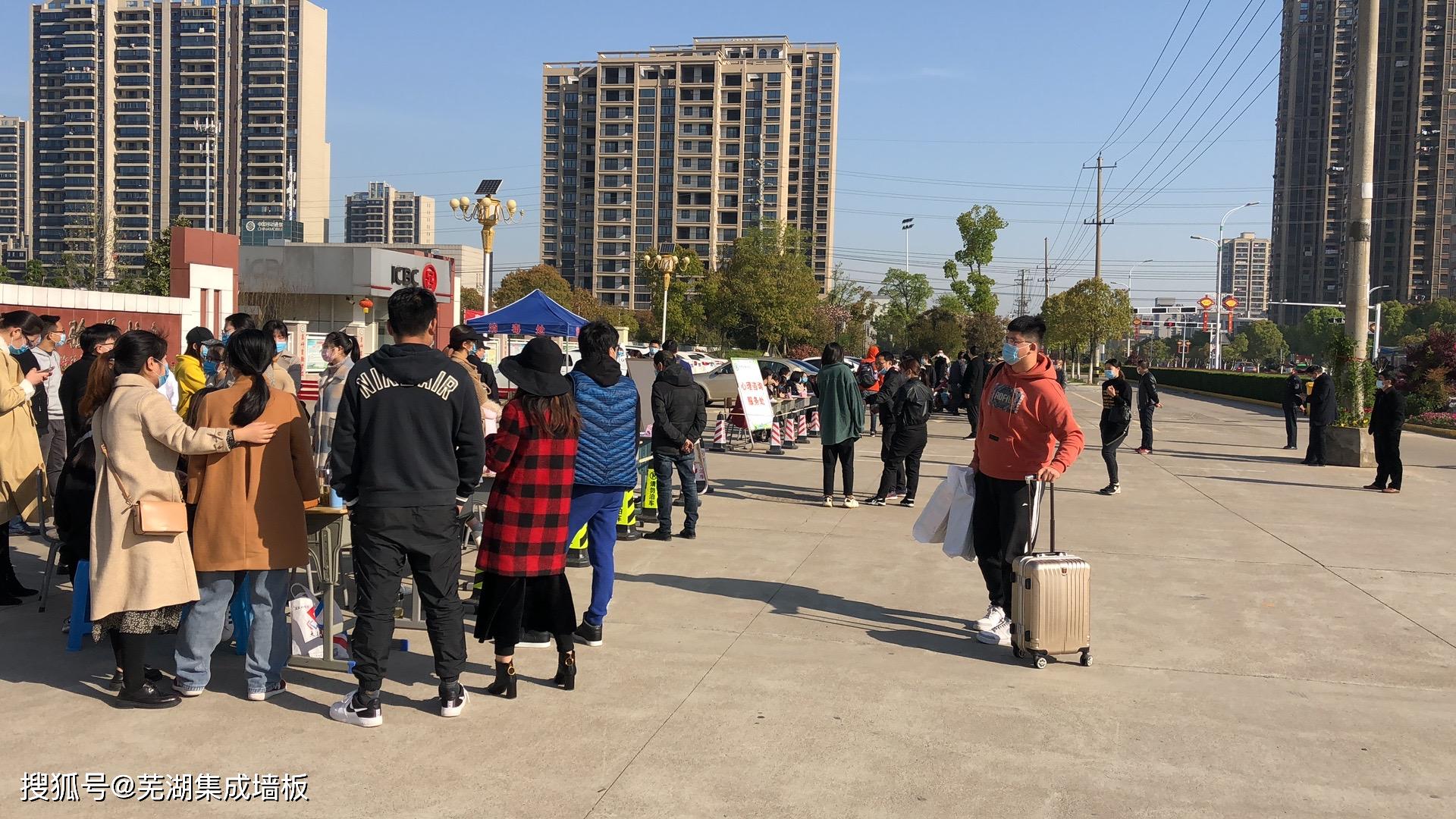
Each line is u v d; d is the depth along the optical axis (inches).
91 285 1829.5
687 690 207.9
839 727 188.9
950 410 1162.0
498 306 3275.1
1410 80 3986.2
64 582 284.5
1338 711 203.2
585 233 5565.9
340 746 174.7
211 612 195.0
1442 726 195.3
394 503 178.9
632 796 156.9
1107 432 518.6
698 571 322.3
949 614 275.7
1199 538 395.2
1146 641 252.4
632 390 237.8
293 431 194.9
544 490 199.8
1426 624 271.1
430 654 231.1
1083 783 165.9
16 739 174.7
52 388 342.0
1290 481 587.5
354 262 1576.0
